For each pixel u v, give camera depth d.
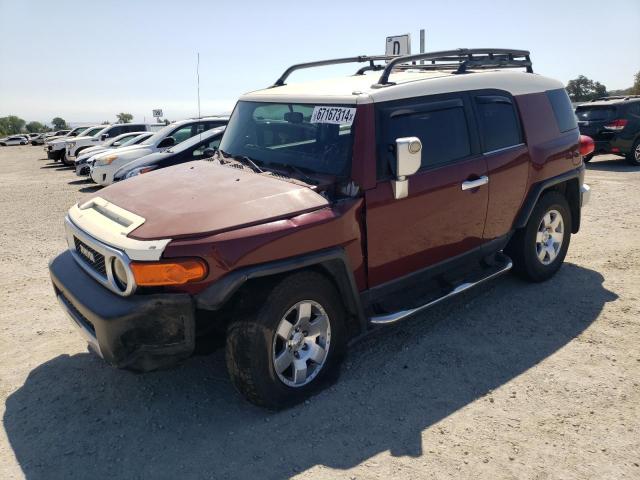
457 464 2.94
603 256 6.17
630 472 2.85
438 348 4.21
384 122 3.75
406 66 5.12
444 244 4.25
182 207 3.33
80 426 3.36
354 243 3.61
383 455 3.02
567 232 5.49
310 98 4.07
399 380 3.78
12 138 63.88
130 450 3.12
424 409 3.44
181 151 9.61
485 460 2.97
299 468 2.94
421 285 4.29
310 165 3.86
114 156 11.76
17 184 15.28
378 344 4.29
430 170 4.03
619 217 7.91
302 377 3.50
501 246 4.85
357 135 3.65
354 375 3.85
